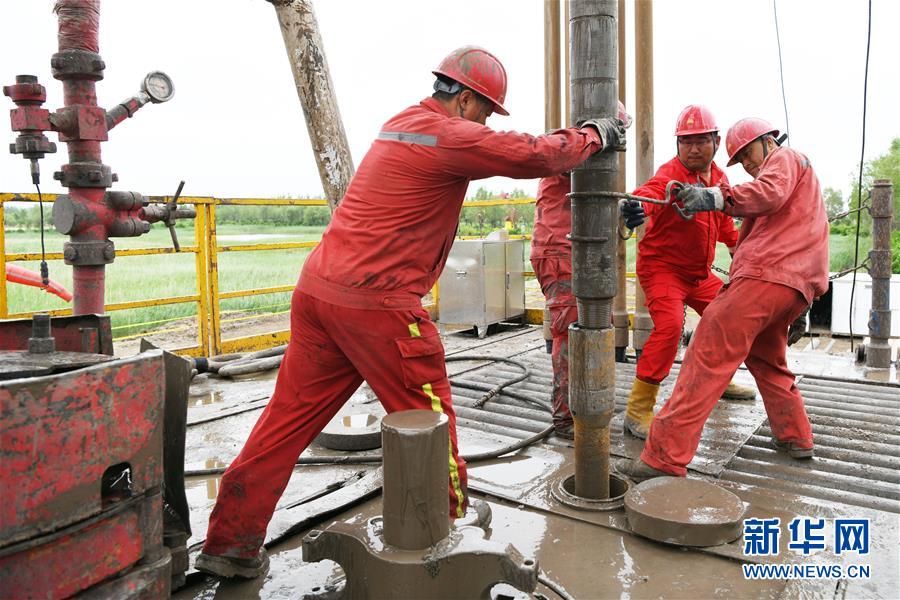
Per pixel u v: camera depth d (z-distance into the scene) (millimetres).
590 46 2658
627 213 3180
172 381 2254
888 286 5617
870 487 3154
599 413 2941
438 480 2002
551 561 2545
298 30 4211
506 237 8023
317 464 3615
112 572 1721
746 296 3133
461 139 2189
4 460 1463
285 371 2404
